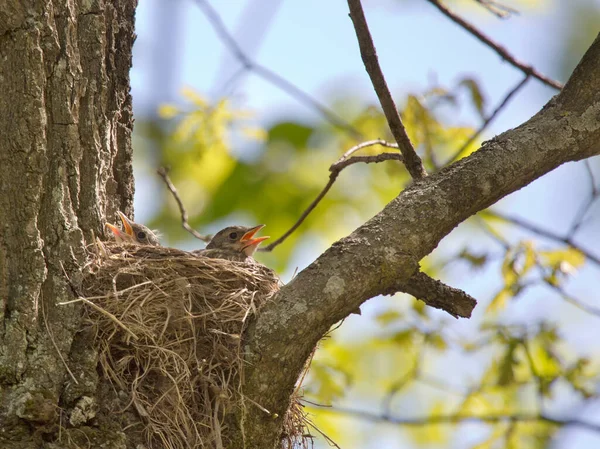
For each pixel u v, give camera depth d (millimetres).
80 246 7555
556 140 7949
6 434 6578
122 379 7277
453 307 7762
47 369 6938
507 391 13180
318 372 12789
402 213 7559
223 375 7383
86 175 8102
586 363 12695
